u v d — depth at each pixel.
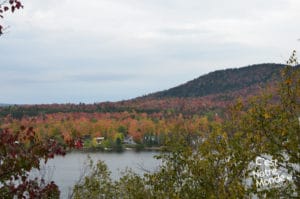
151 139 161.38
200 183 11.57
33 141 7.84
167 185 12.84
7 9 7.59
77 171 67.38
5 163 7.40
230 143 11.04
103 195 18.89
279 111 11.15
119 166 80.12
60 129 158.12
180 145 12.49
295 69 11.00
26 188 7.57
